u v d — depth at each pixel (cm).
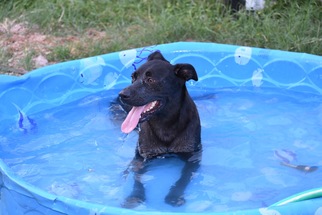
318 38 932
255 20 1003
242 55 817
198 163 625
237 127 704
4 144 672
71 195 562
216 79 827
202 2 1072
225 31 988
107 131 702
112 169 616
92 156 643
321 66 783
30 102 754
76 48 973
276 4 1034
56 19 1070
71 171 611
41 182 589
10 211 540
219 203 546
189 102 646
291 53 801
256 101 773
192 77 632
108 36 1005
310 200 477
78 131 703
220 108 755
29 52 966
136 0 1118
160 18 1027
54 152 653
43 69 768
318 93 788
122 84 821
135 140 682
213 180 590
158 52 666
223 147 657
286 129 697
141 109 621
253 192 566
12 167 619
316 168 609
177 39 984
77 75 791
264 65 813
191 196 561
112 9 1090
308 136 680
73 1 1093
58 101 775
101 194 565
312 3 1022
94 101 780
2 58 953
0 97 724
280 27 970
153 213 454
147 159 639
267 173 602
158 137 639
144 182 588
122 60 817
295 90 800
